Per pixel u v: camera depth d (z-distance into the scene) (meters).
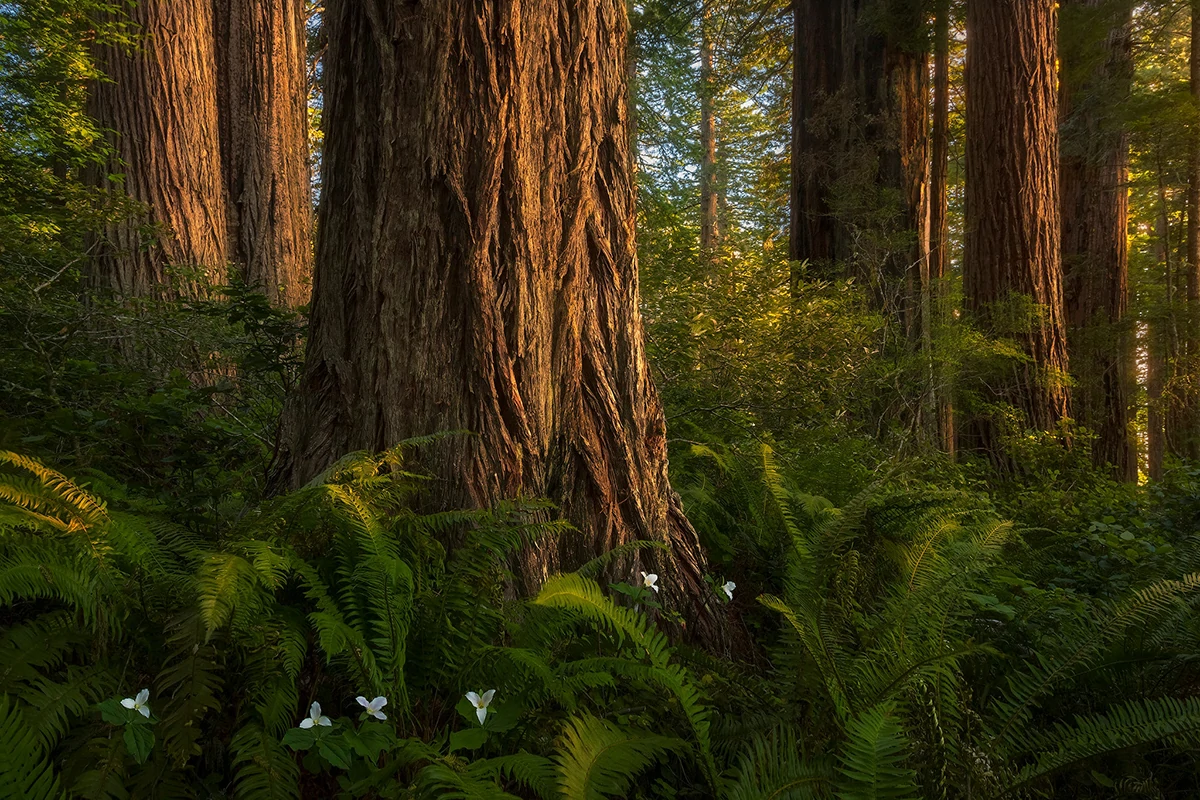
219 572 1.68
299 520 2.22
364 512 2.07
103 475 2.56
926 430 7.42
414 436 2.60
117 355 5.03
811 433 5.32
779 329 6.23
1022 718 2.26
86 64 6.55
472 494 2.57
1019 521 5.60
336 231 2.81
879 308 8.36
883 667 2.18
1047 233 9.00
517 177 2.66
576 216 2.84
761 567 3.53
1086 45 12.44
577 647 2.36
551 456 2.73
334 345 2.79
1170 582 2.48
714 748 2.12
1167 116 12.41
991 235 9.13
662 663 2.01
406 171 2.65
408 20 2.63
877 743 1.71
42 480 1.84
